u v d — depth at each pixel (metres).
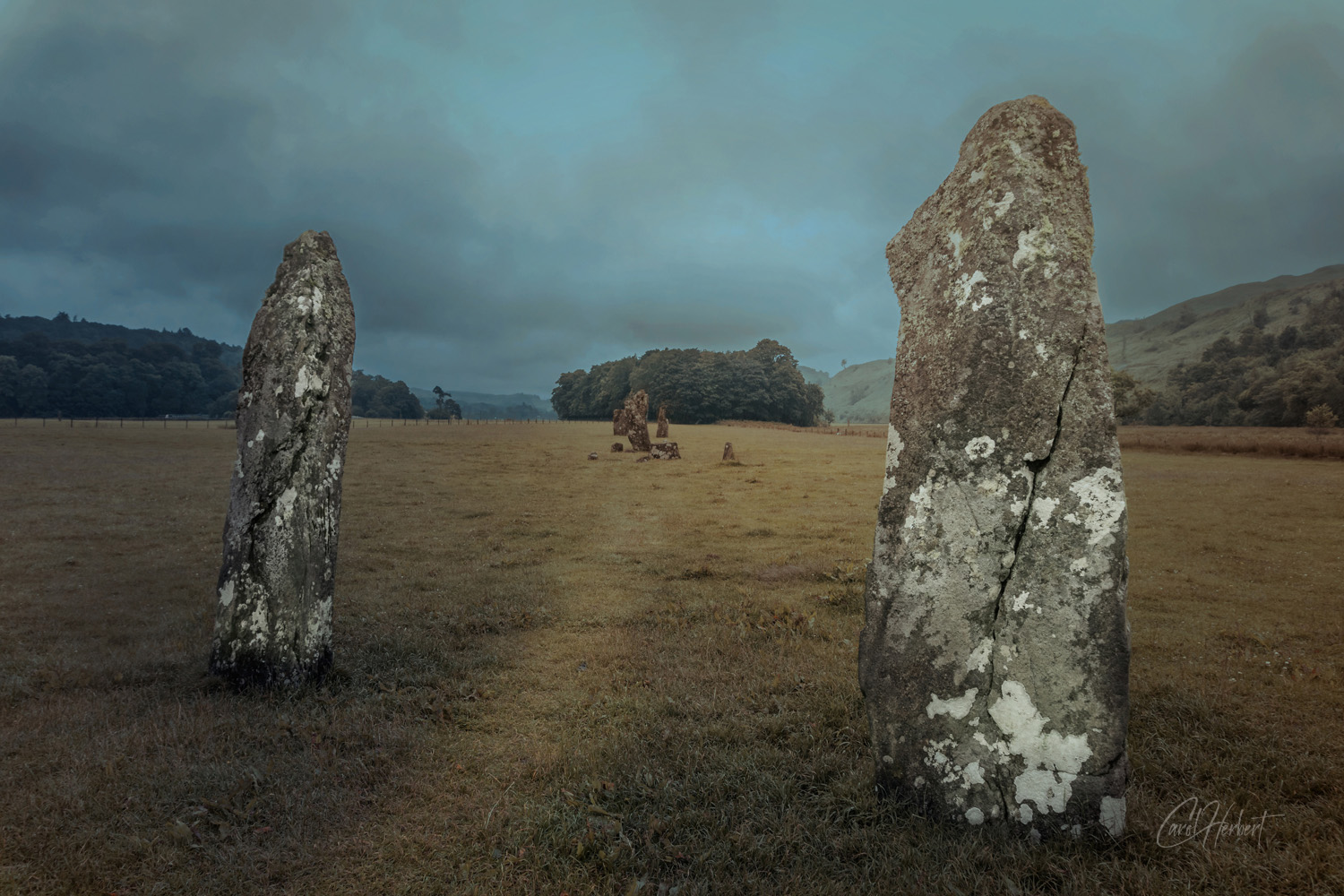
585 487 22.75
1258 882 3.43
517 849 3.80
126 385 126.94
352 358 6.79
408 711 5.72
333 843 3.90
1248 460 33.47
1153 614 9.09
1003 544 3.93
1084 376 3.87
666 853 3.71
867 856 3.70
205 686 6.17
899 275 4.69
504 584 10.55
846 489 22.20
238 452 6.21
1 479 21.66
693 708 5.75
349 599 9.59
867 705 4.24
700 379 123.44
